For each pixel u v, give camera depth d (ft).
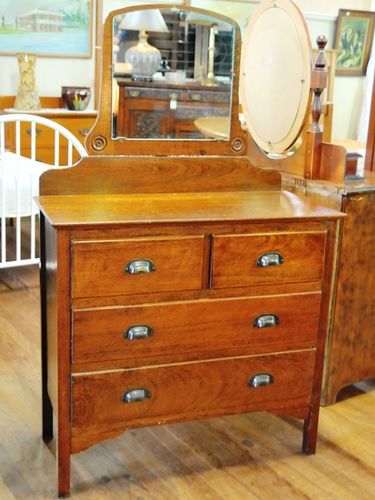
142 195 6.48
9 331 9.34
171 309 5.70
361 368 7.77
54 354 5.87
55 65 15.53
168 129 6.55
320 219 6.00
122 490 5.89
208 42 6.50
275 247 5.92
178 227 5.56
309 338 6.29
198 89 6.62
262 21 8.02
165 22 6.38
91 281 5.40
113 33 6.20
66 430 5.64
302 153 7.53
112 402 5.71
